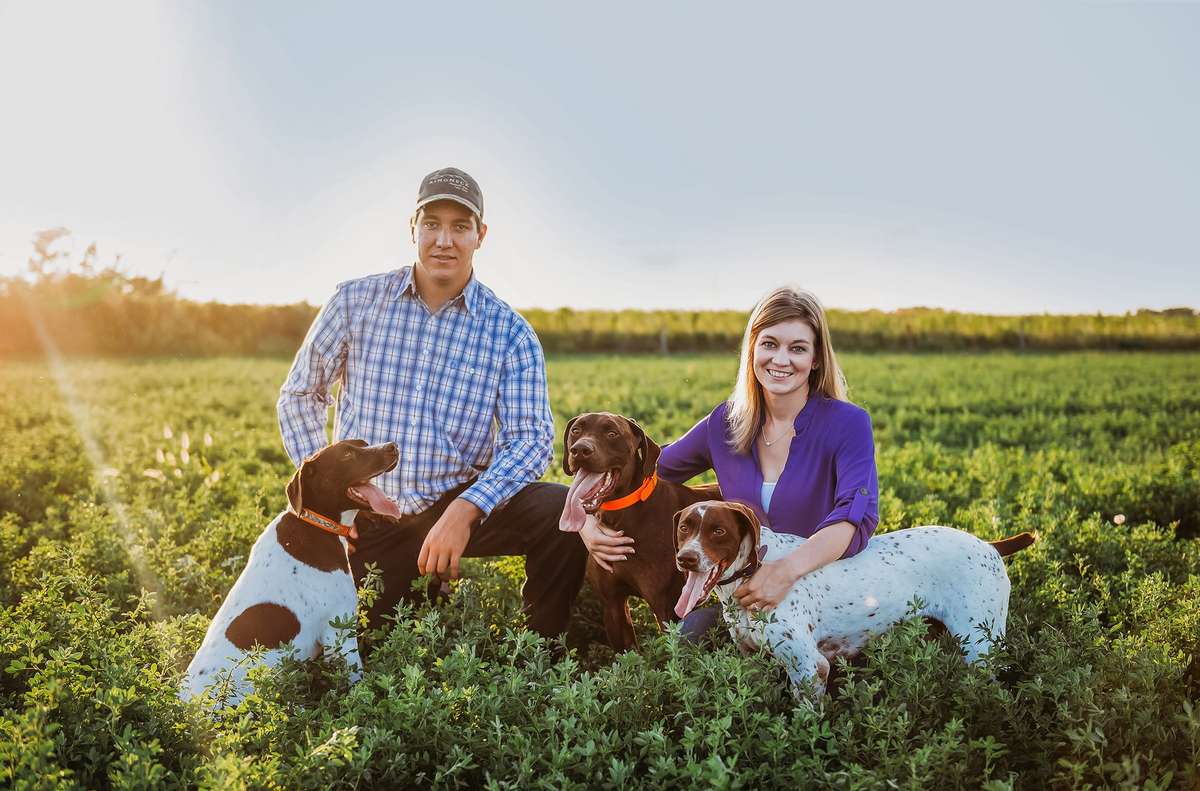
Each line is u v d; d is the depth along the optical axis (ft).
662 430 47.83
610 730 11.23
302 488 14.55
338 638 13.01
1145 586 16.29
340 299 17.43
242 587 14.24
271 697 11.37
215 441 41.75
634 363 120.98
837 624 14.08
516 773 10.46
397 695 11.56
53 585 15.46
